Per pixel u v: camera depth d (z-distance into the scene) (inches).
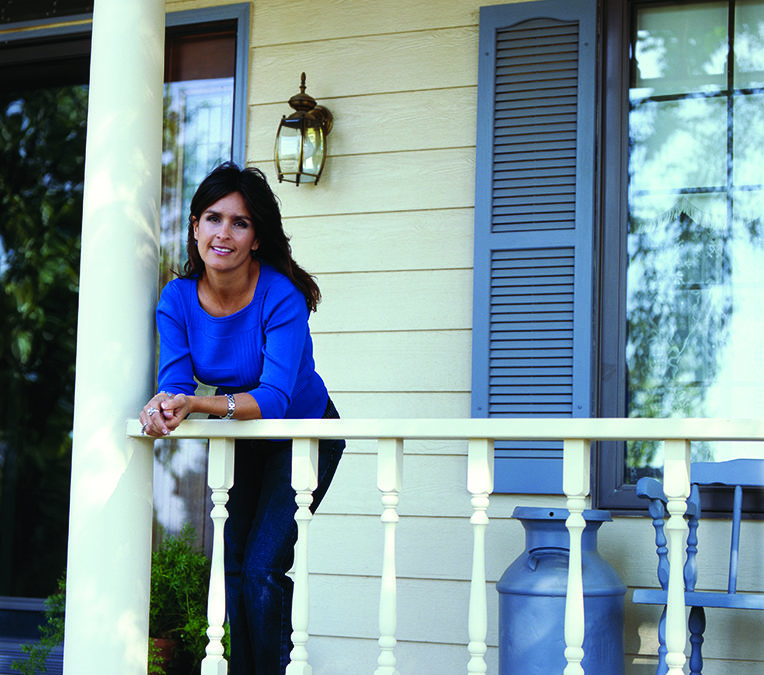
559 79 134.3
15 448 165.3
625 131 133.5
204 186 88.7
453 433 82.5
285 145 139.9
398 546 133.7
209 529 145.1
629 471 128.9
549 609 107.8
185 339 92.7
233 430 89.0
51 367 165.6
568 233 131.5
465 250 136.8
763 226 129.3
